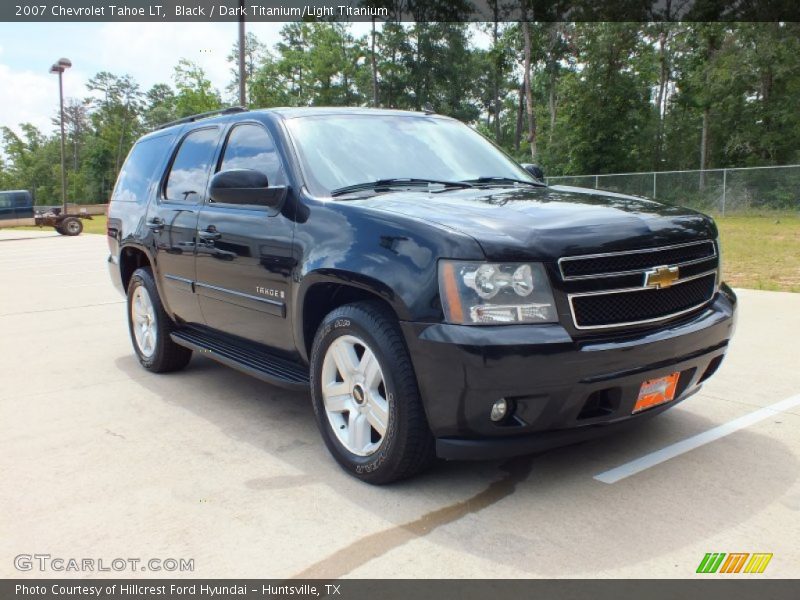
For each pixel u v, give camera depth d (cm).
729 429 378
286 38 5862
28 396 493
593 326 283
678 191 2586
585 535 268
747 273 1044
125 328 759
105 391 503
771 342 578
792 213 2341
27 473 350
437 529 278
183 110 3878
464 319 276
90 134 9819
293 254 357
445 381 279
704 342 316
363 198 351
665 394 314
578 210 316
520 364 268
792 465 329
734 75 3303
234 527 287
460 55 5447
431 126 456
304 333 362
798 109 3228
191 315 483
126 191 590
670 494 301
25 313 877
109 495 322
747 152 3509
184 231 464
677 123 4181
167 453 374
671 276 303
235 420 429
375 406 316
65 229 2931
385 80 5456
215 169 457
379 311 312
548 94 5106
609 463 337
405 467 307
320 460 359
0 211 2891
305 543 271
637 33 3647
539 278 277
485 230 286
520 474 328
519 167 466
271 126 412
